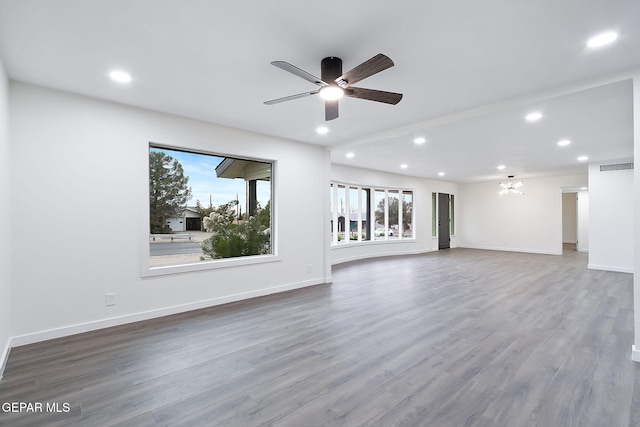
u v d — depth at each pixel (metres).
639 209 2.61
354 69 2.05
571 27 2.09
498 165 7.55
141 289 3.63
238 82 2.97
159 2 1.84
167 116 3.84
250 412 1.94
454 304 4.23
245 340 3.04
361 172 8.42
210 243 4.45
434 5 1.87
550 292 4.87
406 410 1.95
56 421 1.86
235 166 4.75
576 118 3.92
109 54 2.46
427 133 4.62
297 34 2.19
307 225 5.40
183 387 2.22
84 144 3.28
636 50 2.37
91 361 2.61
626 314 3.79
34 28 2.09
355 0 1.83
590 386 2.21
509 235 10.35
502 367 2.48
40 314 3.01
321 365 2.53
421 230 10.11
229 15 1.97
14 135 2.89
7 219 2.71
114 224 3.45
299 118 4.05
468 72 2.76
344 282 5.67
